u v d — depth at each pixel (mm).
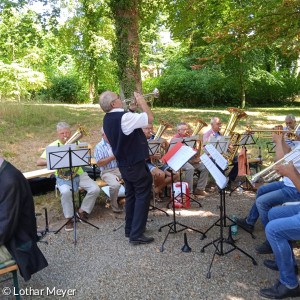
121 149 3582
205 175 5531
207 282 2992
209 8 10078
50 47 21922
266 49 19703
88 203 4535
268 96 22844
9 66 16344
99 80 23312
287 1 6902
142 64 25297
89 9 14664
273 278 3018
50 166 3877
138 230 3752
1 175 2441
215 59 8836
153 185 5086
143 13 11773
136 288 2949
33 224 2707
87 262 3453
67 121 11289
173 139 4980
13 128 9945
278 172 2629
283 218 2699
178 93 20516
